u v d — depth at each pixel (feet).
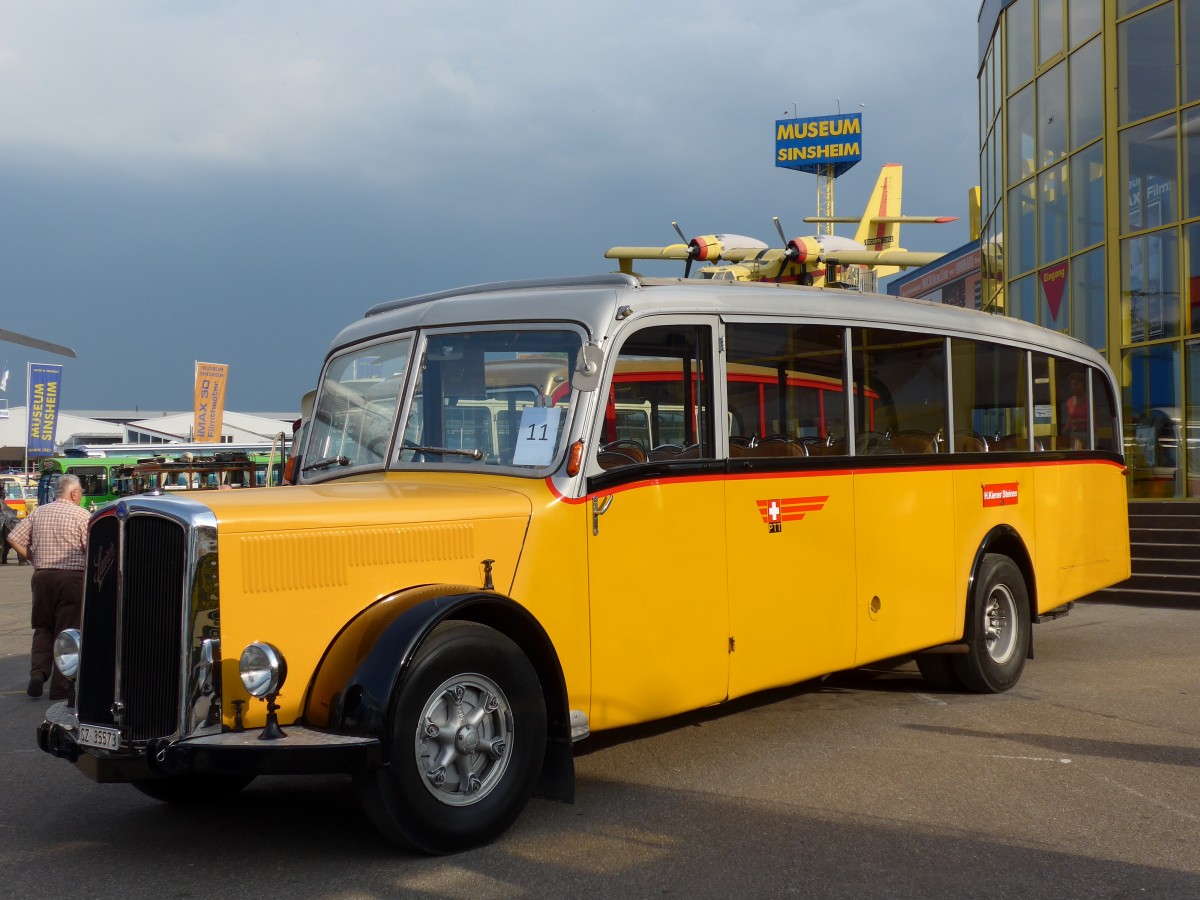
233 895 14.17
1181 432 55.67
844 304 22.67
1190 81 55.42
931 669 26.48
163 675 14.39
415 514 15.92
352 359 20.57
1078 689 26.84
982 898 13.85
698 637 18.97
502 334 18.49
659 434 18.56
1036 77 67.00
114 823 17.56
